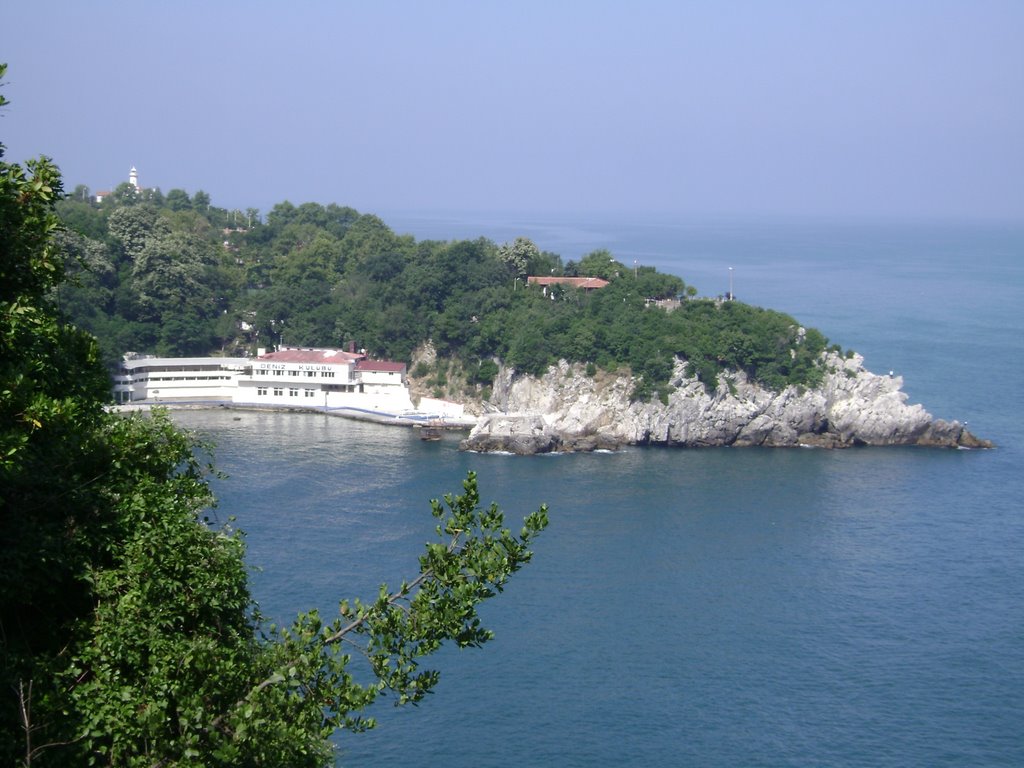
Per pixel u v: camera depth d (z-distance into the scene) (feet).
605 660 290.76
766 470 510.99
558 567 361.10
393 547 371.15
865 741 255.29
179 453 142.51
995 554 389.19
